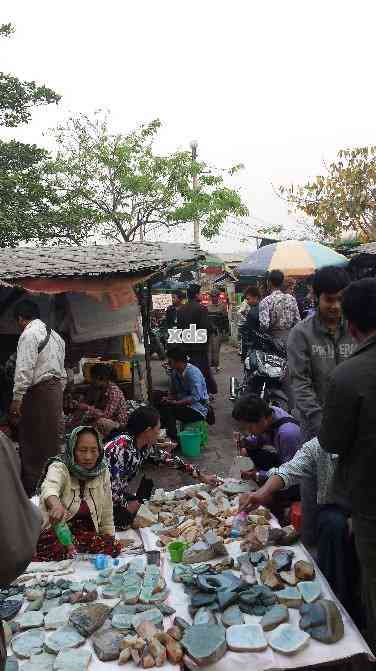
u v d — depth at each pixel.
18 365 5.77
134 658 2.70
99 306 8.41
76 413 6.57
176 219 20.20
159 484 6.34
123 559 3.65
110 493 4.02
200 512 4.28
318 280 4.09
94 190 20.23
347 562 3.46
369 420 2.66
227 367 13.98
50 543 3.76
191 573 3.38
